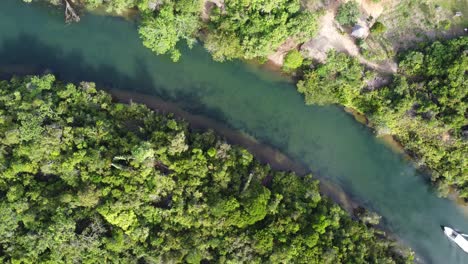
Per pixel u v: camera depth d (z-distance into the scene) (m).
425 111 63.75
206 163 61.50
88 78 68.75
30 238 57.41
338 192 68.88
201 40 68.19
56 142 59.78
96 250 58.50
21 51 68.88
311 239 59.53
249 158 63.25
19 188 58.97
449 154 65.31
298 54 64.38
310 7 66.62
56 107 62.09
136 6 67.81
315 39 66.06
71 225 57.81
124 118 64.31
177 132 62.62
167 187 60.62
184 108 68.69
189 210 59.75
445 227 68.31
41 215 58.84
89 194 57.69
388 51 66.56
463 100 62.59
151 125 63.75
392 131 67.19
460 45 62.97
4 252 57.88
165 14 62.75
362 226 64.38
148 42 63.94
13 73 68.31
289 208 62.00
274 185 64.12
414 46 66.38
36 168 60.34
